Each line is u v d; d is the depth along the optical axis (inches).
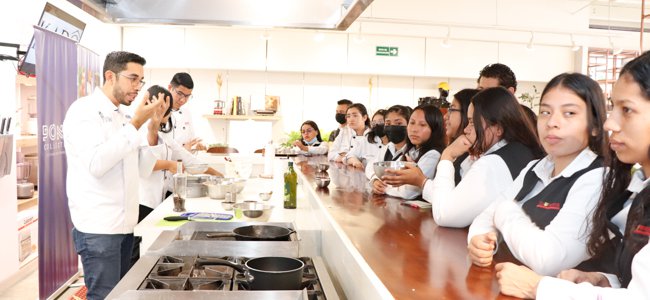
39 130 151.5
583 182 45.3
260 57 297.4
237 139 258.7
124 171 109.4
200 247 70.6
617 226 41.9
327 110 315.3
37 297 159.0
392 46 301.1
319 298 55.8
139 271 62.0
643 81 34.5
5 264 159.6
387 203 77.6
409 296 37.6
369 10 286.7
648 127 34.8
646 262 31.5
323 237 81.8
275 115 308.2
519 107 64.4
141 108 105.0
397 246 51.8
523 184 55.2
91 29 257.1
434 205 62.2
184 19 123.0
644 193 36.0
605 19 325.7
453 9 289.1
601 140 46.1
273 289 55.4
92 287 109.0
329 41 299.1
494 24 290.5
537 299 36.1
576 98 46.5
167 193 155.2
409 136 98.8
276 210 115.9
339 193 88.7
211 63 295.3
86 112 105.7
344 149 207.3
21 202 185.3
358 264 49.5
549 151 48.8
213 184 132.1
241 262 67.8
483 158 61.7
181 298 49.3
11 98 160.6
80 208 107.2
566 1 292.0
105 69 110.3
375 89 315.6
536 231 45.1
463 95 82.4
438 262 46.3
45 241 155.4
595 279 40.4
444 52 303.0
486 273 43.1
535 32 296.8
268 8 118.6
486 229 53.6
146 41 292.2
